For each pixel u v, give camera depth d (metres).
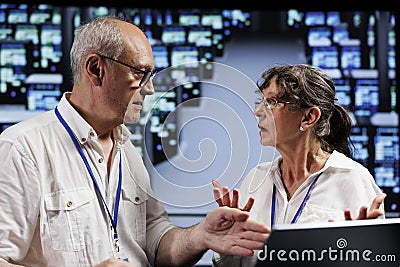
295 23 4.79
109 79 2.08
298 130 2.28
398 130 4.80
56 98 4.71
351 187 2.25
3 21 4.68
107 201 2.17
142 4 4.75
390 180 4.77
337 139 2.44
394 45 4.82
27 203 2.03
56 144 2.12
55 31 4.70
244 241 1.97
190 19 4.76
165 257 2.22
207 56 4.77
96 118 2.15
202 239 2.07
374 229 1.63
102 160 2.17
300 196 2.28
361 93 4.81
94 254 2.08
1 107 4.68
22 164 2.03
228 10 4.76
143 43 2.10
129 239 2.21
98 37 2.09
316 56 4.81
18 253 2.01
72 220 2.07
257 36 4.77
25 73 4.69
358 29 4.82
